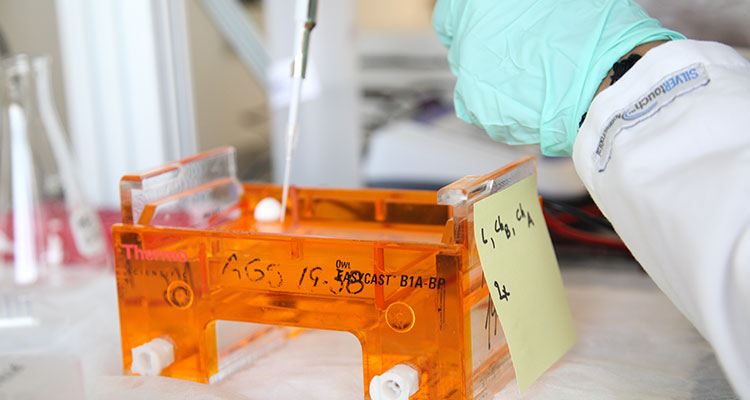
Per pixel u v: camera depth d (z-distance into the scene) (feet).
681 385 1.77
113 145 3.21
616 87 1.56
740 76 1.45
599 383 1.79
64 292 2.63
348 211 2.18
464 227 1.57
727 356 1.18
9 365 1.56
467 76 1.88
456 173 3.86
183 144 2.97
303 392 1.79
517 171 1.88
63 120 4.01
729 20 2.12
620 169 1.45
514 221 1.81
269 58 5.71
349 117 4.42
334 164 4.46
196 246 1.80
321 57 4.34
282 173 4.50
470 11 1.90
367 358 1.70
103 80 3.12
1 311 2.27
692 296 1.26
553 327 1.89
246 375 1.92
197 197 2.11
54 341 2.16
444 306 1.59
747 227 1.18
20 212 2.74
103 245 2.90
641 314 2.33
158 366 1.83
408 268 1.61
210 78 6.20
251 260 1.76
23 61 2.75
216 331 1.87
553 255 2.01
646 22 1.71
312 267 1.71
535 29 1.79
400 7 6.93
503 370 1.84
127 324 1.89
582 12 1.75
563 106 1.72
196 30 6.01
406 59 5.35
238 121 6.49
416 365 1.65
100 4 3.02
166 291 1.85
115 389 1.69
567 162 3.49
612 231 2.87
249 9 5.85
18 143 2.75
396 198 2.11
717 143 1.35
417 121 4.56
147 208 1.92
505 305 1.66
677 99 1.46
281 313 1.77
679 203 1.30
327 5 4.30
